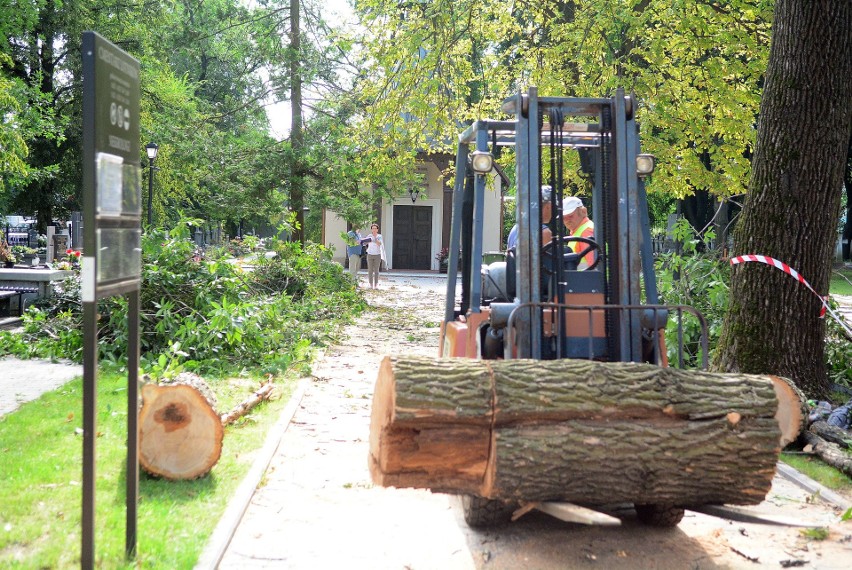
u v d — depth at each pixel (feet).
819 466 22.56
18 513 17.12
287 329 44.19
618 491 14.79
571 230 23.03
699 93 53.26
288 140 85.35
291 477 21.11
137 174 15.20
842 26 28.58
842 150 29.17
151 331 36.55
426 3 55.77
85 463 13.65
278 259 63.52
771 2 49.98
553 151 18.11
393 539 17.19
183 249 39.19
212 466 19.93
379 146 62.75
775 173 29.09
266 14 86.58
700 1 51.78
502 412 14.37
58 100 113.29
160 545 15.53
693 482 14.88
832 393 29.17
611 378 14.90
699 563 16.14
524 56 59.11
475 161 18.25
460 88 58.13
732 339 29.55
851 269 137.28
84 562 13.73
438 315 63.41
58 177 114.83
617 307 16.70
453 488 15.03
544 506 14.84
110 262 13.94
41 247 100.42
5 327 50.75
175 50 94.99
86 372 13.55
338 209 84.23
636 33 50.80
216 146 84.94
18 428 24.11
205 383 22.94
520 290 17.35
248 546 16.58
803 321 28.89
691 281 36.01
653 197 114.32
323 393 32.09
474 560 16.16
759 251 29.19
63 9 105.60
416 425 14.35
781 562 16.15
